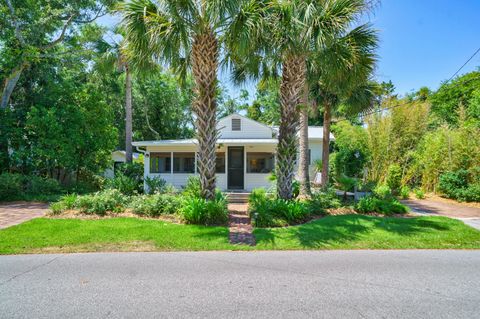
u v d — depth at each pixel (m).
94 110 13.29
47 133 11.67
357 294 3.11
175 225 6.14
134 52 6.96
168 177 13.16
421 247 5.02
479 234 5.75
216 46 6.99
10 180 9.91
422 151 12.97
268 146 12.93
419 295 3.10
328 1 6.34
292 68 7.44
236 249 4.82
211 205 6.51
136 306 2.80
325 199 8.39
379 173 13.05
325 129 12.34
